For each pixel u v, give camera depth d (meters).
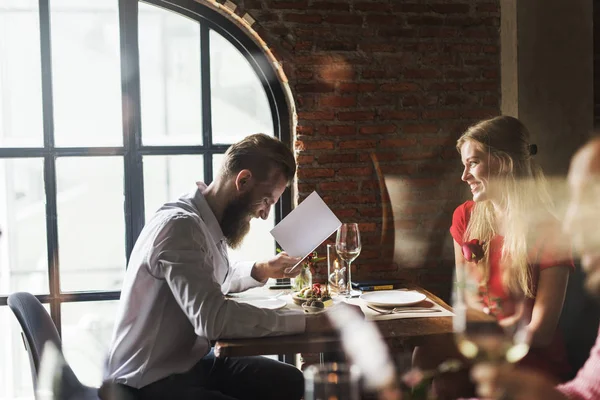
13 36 2.91
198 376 2.06
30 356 1.94
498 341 1.10
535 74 3.08
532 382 1.08
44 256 3.00
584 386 1.11
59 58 2.95
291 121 3.13
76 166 2.99
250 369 2.18
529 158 2.10
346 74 3.04
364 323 1.88
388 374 1.01
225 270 2.22
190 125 3.09
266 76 3.09
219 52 3.07
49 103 2.94
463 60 3.13
